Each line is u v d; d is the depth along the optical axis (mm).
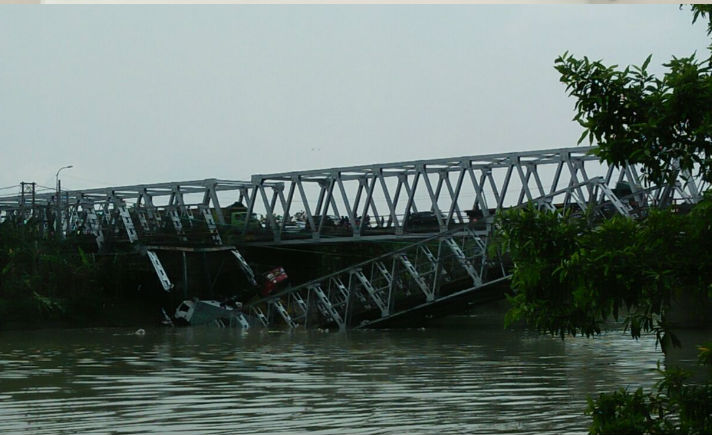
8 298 134625
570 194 109375
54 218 166875
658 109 16859
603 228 17344
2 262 139875
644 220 17438
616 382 52406
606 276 16656
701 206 16547
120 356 77812
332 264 164750
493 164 132250
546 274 17562
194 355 78500
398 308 125375
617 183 114938
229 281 155750
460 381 54656
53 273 140125
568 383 52375
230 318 134750
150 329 128750
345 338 103562
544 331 17969
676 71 16891
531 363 67125
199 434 35500
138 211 164875
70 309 138000
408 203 140750
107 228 161875
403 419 38938
